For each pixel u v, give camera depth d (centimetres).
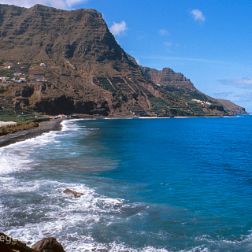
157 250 2123
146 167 5116
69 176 4209
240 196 3497
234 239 2331
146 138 10394
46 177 4091
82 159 5641
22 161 5238
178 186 3903
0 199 3041
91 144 8038
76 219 2592
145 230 2445
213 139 11125
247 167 5462
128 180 4131
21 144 7519
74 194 3238
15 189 3412
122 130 13550
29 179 3934
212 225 2598
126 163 5412
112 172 4594
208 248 2177
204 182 4184
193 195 3503
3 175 4122
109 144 8238
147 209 2948
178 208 3017
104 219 2622
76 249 2084
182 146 8606
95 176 4284
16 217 2592
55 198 3119
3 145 7188
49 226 2427
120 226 2495
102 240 2238
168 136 11575
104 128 14350
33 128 12281
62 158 5678
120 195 3397
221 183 4150
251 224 2628
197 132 14088
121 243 2205
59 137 9538
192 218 2753
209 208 3042
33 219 2561
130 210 2900
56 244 1694
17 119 17062
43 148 6956
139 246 2175
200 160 6175
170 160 5975
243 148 8481
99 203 3039
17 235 2255
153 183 4012
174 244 2225
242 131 15162
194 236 2372
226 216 2819
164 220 2680
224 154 7219
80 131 12175
